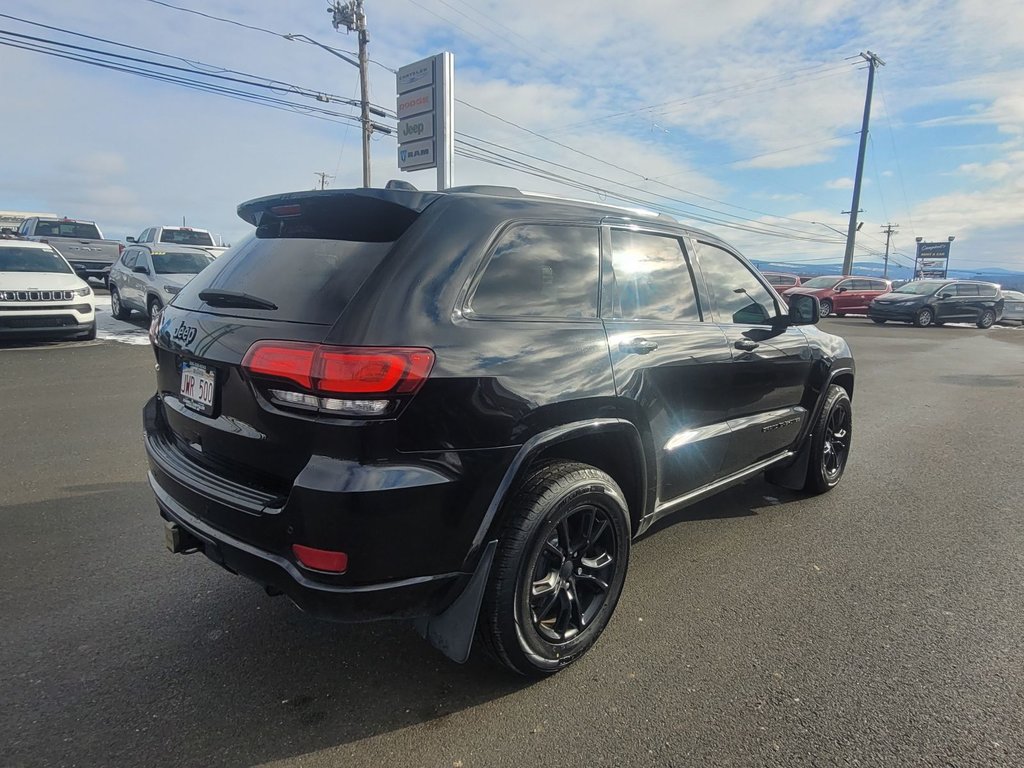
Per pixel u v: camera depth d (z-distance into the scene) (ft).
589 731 7.36
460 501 6.98
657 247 10.51
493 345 7.34
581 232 9.18
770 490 15.94
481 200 8.28
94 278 70.23
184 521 7.89
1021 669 8.63
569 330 8.34
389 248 7.41
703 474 11.03
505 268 8.02
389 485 6.50
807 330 14.52
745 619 9.83
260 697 7.84
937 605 10.32
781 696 8.00
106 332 41.65
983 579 11.23
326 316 6.97
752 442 12.28
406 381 6.57
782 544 12.64
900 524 13.74
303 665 8.49
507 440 7.29
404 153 47.42
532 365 7.63
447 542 7.00
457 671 8.45
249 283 8.23
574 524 8.45
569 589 8.41
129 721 7.35
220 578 10.66
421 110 45.65
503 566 7.50
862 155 107.76
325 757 6.90
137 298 43.32
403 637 9.20
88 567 10.93
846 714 7.68
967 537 13.08
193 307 8.73
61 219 69.00
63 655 8.52
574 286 8.83
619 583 9.06
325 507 6.42
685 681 8.29
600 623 8.85
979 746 7.17
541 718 7.57
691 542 12.69
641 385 9.07
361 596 6.70
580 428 8.07
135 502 13.80
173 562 11.16
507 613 7.58
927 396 29.60
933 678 8.39
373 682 8.18
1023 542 12.84
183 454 8.52
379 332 6.66
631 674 8.43
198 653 8.68
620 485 9.55
